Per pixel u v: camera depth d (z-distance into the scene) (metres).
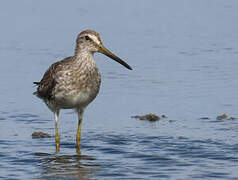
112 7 38.97
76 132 16.66
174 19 35.47
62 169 13.36
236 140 15.45
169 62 25.27
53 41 29.50
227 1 42.28
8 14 36.00
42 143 15.55
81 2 40.72
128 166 13.52
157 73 23.44
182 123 17.25
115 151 14.75
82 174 12.97
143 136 16.02
